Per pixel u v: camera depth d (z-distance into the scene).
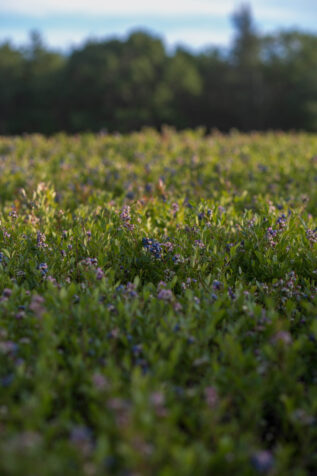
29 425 2.39
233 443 2.43
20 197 6.68
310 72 66.12
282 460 2.36
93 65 63.47
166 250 4.71
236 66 70.31
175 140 12.62
